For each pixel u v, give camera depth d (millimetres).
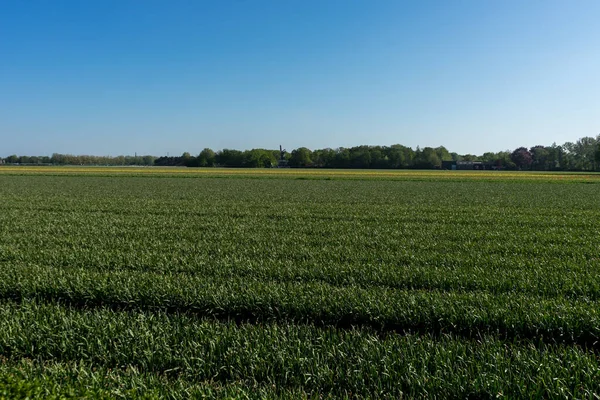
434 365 4875
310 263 9883
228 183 49219
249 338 5570
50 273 8562
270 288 7496
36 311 6668
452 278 8508
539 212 22000
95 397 3977
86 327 5875
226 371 4898
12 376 4258
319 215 20547
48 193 33469
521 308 6531
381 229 16062
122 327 5910
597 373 4648
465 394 4383
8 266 9211
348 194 33938
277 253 11328
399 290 7719
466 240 13820
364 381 4641
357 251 11648
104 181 51344
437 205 25500
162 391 4312
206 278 8516
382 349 5250
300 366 4859
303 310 6770
